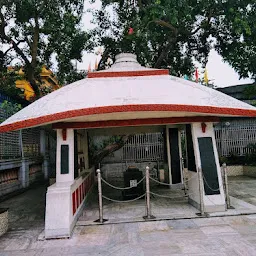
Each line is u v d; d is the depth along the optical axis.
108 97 6.22
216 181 6.91
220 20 12.16
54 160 17.89
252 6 10.05
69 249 4.96
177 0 8.59
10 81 13.05
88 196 9.48
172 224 6.09
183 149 13.77
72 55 12.64
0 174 10.36
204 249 4.66
